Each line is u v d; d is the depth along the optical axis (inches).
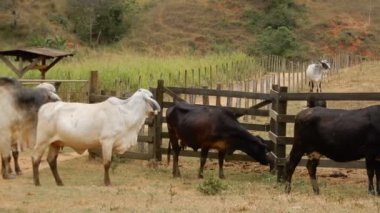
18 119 524.1
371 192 469.4
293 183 525.3
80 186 491.8
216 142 537.0
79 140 486.9
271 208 398.3
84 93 913.5
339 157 467.2
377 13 2866.6
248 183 520.1
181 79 1289.4
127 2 2719.0
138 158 609.0
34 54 815.7
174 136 563.2
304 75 1510.8
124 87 1070.4
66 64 1395.2
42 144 490.3
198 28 2669.8
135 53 2193.7
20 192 456.4
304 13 2807.6
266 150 540.1
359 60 2021.4
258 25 2682.1
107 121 492.1
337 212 390.6
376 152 455.5
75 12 2571.4
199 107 550.3
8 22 2460.6
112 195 447.5
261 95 565.6
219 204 409.7
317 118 462.6
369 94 510.9
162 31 2632.9
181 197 440.8
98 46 2448.3
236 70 1476.4
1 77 524.1
